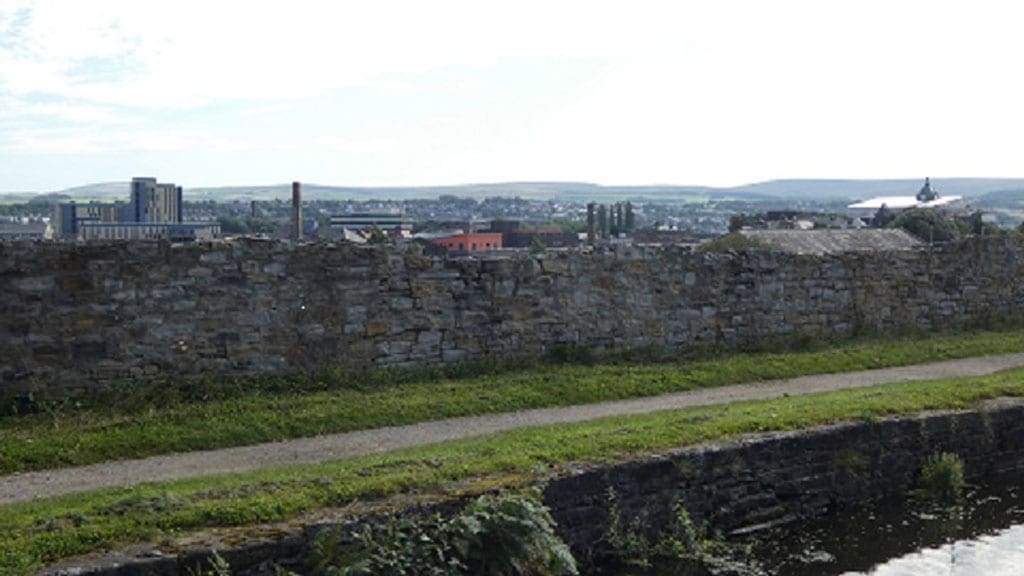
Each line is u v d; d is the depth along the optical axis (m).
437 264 16.27
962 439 15.17
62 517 9.27
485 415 14.49
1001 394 16.41
